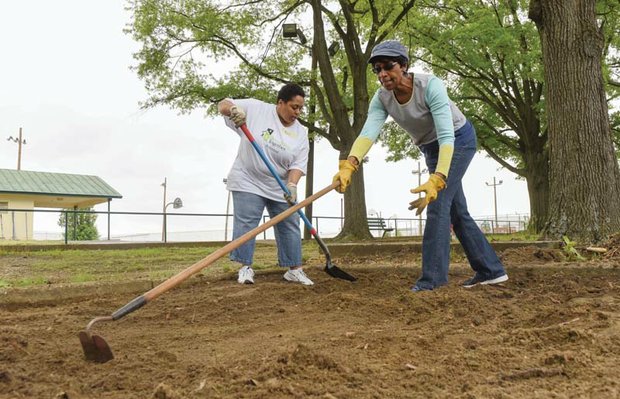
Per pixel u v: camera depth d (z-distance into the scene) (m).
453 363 2.47
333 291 4.98
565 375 2.28
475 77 23.38
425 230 4.61
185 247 18.20
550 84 7.87
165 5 19.59
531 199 23.73
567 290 4.63
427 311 3.79
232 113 5.34
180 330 3.56
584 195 7.40
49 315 4.14
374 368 2.41
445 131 4.27
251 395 2.07
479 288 4.77
